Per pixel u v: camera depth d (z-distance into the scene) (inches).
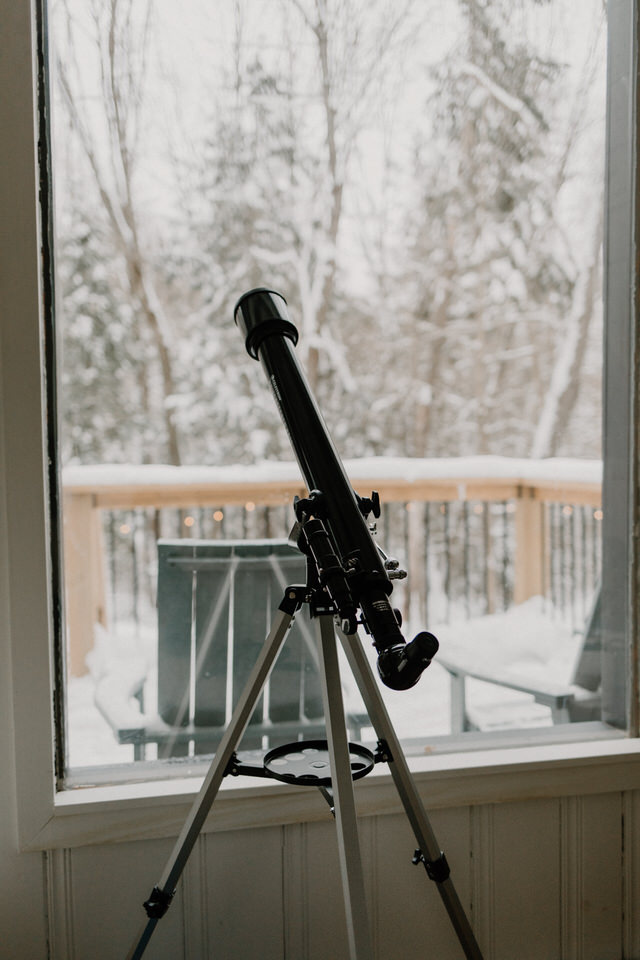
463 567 134.9
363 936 36.7
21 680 50.9
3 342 50.1
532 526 125.6
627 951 61.3
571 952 60.2
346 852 37.7
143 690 69.9
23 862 51.9
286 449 164.6
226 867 54.5
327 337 173.8
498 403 187.8
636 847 61.2
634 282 61.9
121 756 63.2
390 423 183.0
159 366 156.3
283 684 68.6
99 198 136.4
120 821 52.4
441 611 133.0
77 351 148.2
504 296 177.6
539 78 121.8
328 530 38.7
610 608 66.0
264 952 55.3
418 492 134.1
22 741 50.9
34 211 50.1
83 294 144.6
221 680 68.8
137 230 145.2
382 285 175.2
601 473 67.5
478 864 58.3
